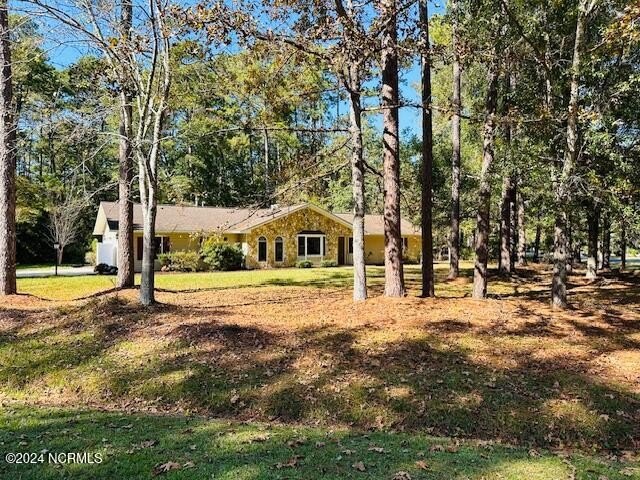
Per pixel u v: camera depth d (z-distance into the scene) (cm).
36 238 3109
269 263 2623
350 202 3469
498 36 1056
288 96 1045
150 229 1017
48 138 1072
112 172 2792
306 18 938
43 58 1195
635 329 907
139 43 909
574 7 1050
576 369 692
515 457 444
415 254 3259
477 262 1202
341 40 899
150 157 1000
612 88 1011
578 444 525
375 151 2655
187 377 674
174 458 409
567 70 1027
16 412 564
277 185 1264
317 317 960
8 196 1152
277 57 975
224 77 1045
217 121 1240
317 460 413
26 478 368
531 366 703
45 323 898
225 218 2723
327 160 1272
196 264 2333
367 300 1117
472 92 1714
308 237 2780
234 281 1795
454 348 771
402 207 1877
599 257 2356
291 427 535
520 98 1200
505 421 558
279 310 1048
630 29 721
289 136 2217
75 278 1878
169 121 1480
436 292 1436
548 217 1217
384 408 587
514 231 2609
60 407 596
